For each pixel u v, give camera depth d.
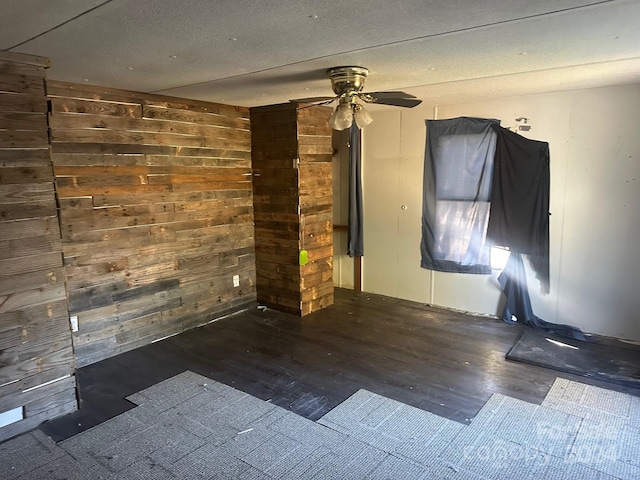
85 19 1.85
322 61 2.61
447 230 4.78
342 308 4.94
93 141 3.45
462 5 1.73
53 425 2.72
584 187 3.97
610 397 2.96
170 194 4.04
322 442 2.51
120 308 3.76
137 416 2.80
